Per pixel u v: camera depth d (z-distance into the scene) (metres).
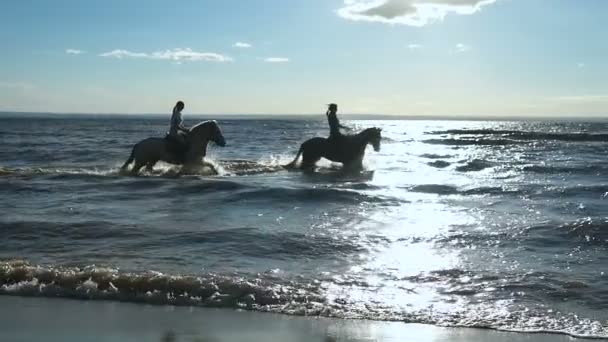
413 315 7.59
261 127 120.00
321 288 8.62
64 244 11.22
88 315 7.55
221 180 20.05
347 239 11.74
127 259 10.08
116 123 157.00
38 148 40.91
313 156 24.09
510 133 83.44
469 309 7.81
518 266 9.86
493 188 19.20
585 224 12.55
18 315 7.54
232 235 11.91
